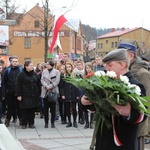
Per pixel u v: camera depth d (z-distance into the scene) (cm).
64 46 5522
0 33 2925
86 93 276
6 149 321
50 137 805
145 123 377
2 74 995
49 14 2661
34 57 5650
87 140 770
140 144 379
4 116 1128
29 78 917
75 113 955
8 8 3322
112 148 289
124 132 285
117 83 263
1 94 970
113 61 297
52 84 924
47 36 2555
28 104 914
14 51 5612
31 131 889
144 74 411
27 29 5559
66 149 674
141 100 261
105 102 269
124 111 265
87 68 888
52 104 945
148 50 5453
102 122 287
